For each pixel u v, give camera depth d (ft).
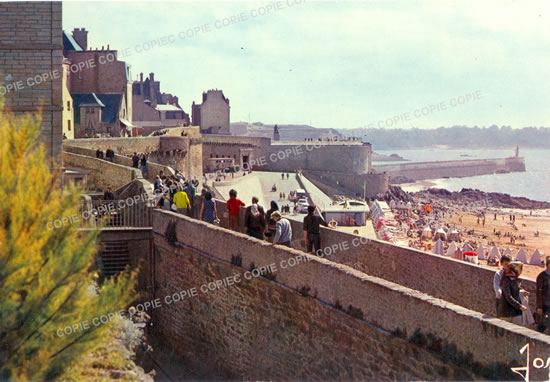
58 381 31.42
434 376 34.91
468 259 160.76
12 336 30.94
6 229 31.22
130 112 339.36
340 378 42.19
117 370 37.81
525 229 331.98
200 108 515.91
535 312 45.55
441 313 34.68
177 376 57.72
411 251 54.54
